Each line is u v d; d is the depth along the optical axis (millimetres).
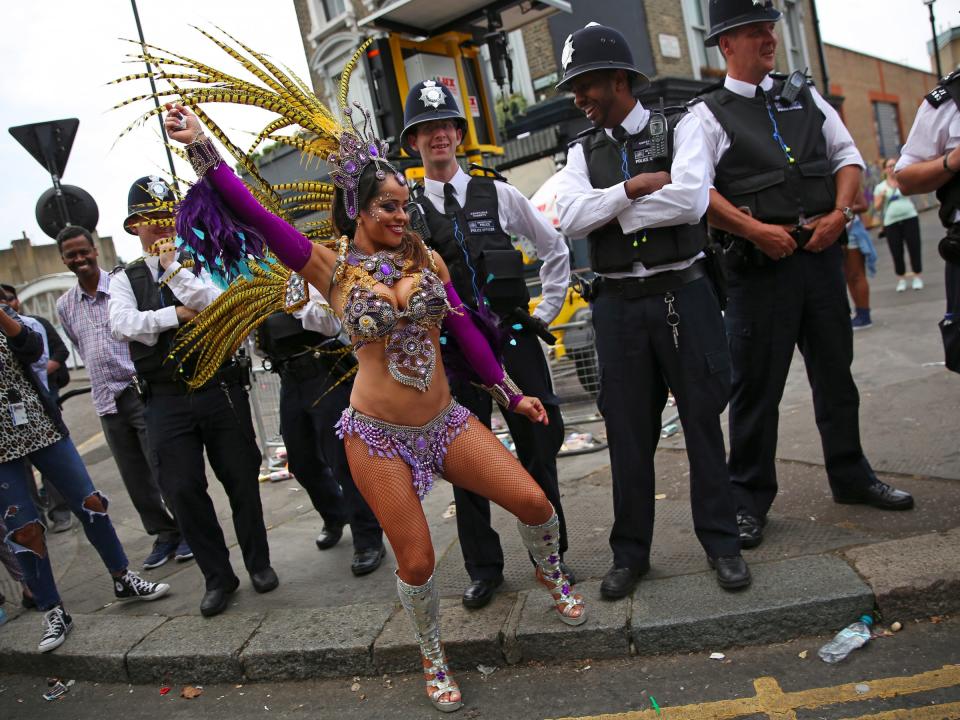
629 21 13133
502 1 6445
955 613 2816
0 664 3947
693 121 3109
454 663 3158
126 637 3783
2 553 3977
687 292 3102
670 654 2957
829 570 3035
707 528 3139
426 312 2654
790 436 4840
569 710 2760
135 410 4891
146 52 2506
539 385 3434
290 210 2943
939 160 3148
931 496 3605
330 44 8672
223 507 6051
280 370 4289
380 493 2719
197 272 2670
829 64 23766
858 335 7805
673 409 6219
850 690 2547
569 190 3193
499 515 4465
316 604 3846
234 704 3275
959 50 21688
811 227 3371
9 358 3832
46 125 5773
